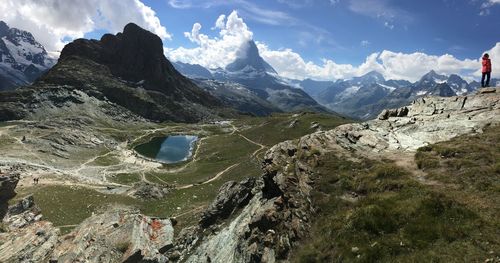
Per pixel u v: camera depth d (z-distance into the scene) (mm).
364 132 42969
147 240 48469
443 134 38344
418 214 26125
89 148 193125
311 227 29797
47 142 179250
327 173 35188
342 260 25016
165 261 44906
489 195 26594
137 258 43031
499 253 20906
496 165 29125
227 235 41656
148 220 55125
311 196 32688
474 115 39906
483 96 42281
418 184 29750
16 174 91750
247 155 189875
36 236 50438
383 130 43031
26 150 163000
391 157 36344
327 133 43844
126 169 164625
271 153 43469
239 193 52281
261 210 36062
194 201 95562
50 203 87688
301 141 43062
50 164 150625
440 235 23781
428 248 23031
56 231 52250
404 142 39344
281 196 35500
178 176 156625
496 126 36438
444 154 33656
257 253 31172
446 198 26734
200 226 51156
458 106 42906
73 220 78688
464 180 29203
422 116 43906
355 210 28781
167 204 92750
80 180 128625
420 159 33562
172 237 52281
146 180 146750
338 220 28672
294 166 38281
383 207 27984
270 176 40094
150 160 193750
